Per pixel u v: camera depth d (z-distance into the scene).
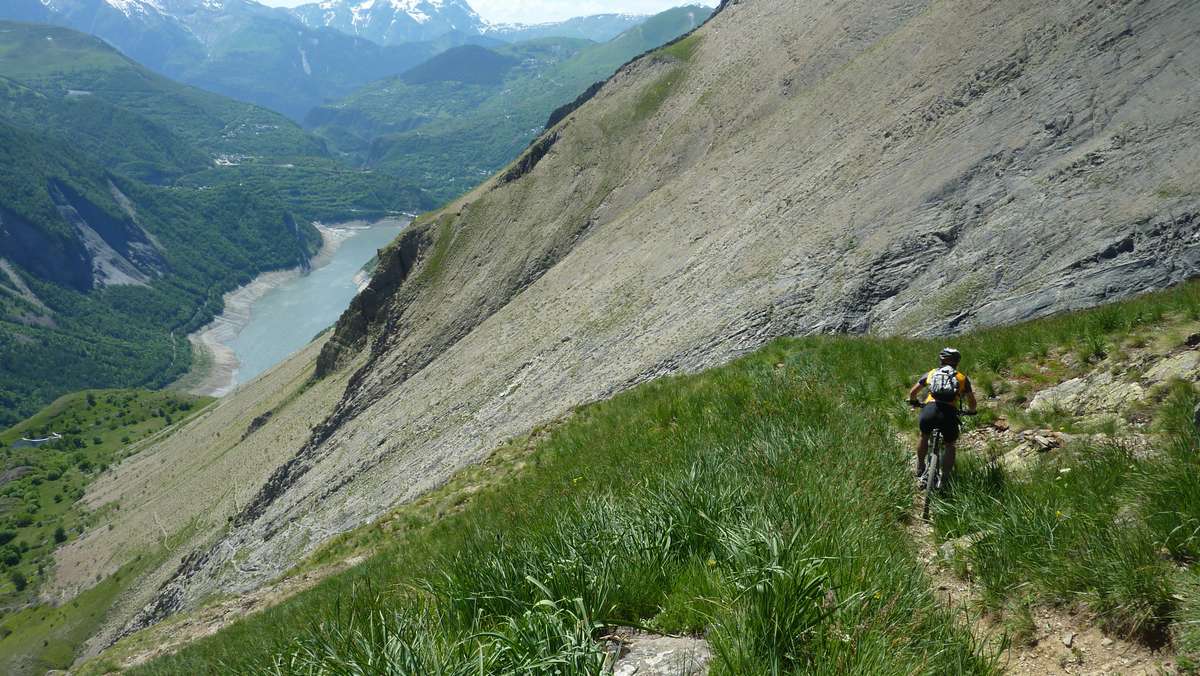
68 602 119.94
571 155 111.50
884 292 30.22
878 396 11.37
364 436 75.75
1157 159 23.92
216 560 75.81
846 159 44.22
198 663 13.55
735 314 37.41
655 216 69.62
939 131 37.22
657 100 109.50
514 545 5.81
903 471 7.84
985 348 12.43
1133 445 7.29
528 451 20.36
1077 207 25.06
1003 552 5.45
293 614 12.13
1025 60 35.41
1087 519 5.42
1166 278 20.84
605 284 62.34
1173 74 26.09
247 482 113.44
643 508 5.89
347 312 130.62
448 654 3.67
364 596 6.24
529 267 98.38
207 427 182.88
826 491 6.29
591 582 4.69
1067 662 4.36
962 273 27.31
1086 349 10.53
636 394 19.12
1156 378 8.50
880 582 4.39
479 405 57.12
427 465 50.31
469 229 114.31
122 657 21.58
